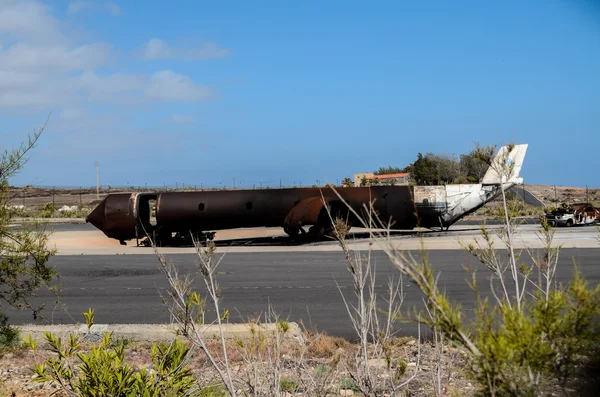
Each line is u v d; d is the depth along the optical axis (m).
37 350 8.47
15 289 8.26
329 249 24.47
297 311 11.62
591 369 2.92
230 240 31.92
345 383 5.23
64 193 110.44
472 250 4.53
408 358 6.85
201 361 7.24
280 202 29.42
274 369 4.47
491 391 2.49
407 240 25.47
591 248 21.06
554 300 2.67
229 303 12.67
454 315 2.57
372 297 4.42
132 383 4.25
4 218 8.02
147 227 30.03
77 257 23.06
